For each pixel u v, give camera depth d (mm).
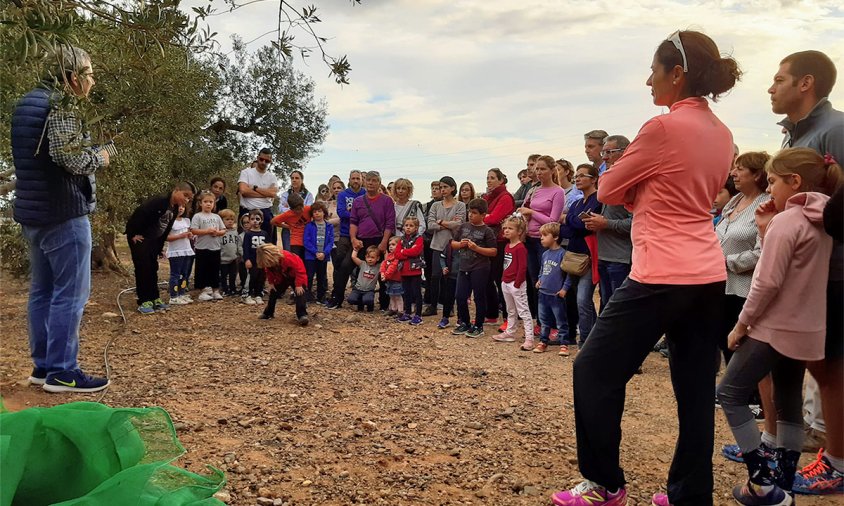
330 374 5484
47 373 4496
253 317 8195
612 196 2828
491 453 3809
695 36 2803
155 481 1373
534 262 7816
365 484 3287
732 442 4160
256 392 4820
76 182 4301
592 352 2828
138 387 4754
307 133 16578
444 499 3168
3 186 4203
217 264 9406
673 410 4871
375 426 4160
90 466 1450
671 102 2910
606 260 5973
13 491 1324
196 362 5668
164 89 8531
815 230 2996
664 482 3498
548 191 7648
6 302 7777
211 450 3609
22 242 5164
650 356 6730
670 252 2674
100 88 7156
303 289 7863
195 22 2984
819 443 3967
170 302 8828
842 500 3279
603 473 2842
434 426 4246
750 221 4367
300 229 9586
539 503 3166
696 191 2699
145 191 9695
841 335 3199
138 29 2811
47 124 4020
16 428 1372
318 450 3715
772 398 3611
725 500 3281
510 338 7414
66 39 2385
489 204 8523
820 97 3488
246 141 16828
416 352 6613
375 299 10641
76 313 4445
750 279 4332
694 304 2680
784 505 3074
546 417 4543
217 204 10523
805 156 3150
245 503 2986
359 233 9227
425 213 10172
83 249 4391
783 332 3012
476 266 7645
